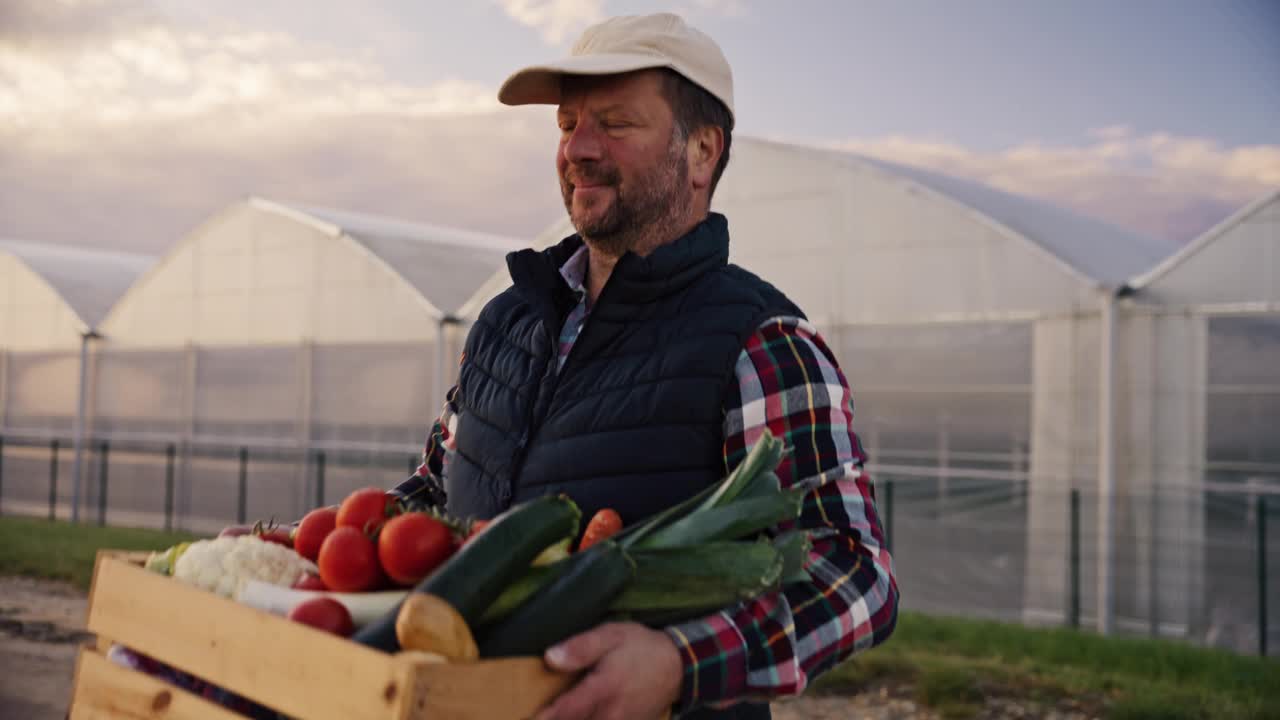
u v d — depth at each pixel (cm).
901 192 1101
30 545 1089
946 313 1068
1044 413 1009
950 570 1048
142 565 166
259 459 1506
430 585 126
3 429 1758
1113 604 960
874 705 567
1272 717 538
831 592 149
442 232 1770
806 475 159
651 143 175
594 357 177
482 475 186
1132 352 984
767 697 141
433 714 116
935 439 1066
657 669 132
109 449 1650
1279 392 924
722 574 138
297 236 1496
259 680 133
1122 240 1318
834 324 1131
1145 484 971
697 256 174
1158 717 534
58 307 1700
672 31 178
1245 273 946
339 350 1452
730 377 165
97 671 161
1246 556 926
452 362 1367
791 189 1166
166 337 1609
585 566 133
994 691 586
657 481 166
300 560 156
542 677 127
